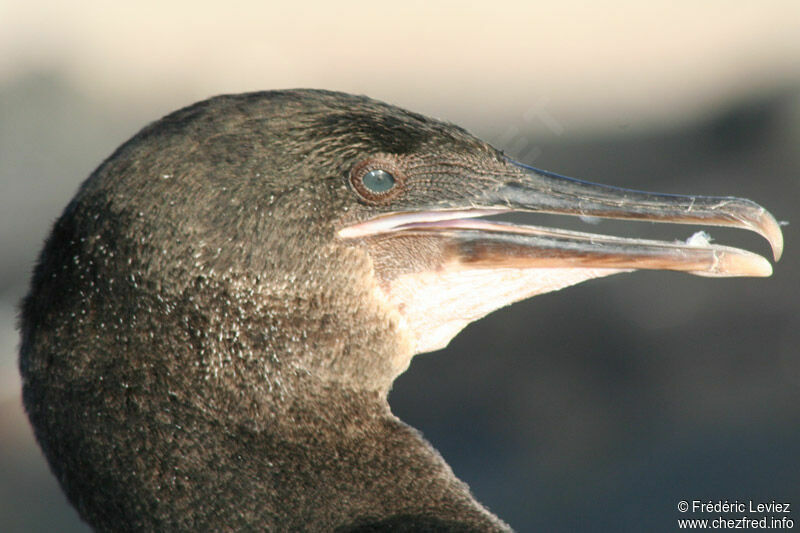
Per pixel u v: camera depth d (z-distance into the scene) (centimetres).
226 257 472
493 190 552
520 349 1686
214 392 473
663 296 1783
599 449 1416
